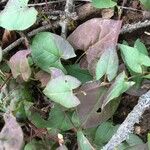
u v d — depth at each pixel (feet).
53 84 0.47
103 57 0.47
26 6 0.50
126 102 0.52
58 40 0.51
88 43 0.51
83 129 0.50
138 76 0.49
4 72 0.55
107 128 0.50
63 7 0.56
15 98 0.53
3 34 0.57
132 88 0.49
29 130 0.52
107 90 0.49
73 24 0.55
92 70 0.50
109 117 0.49
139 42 0.50
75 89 0.49
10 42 0.57
